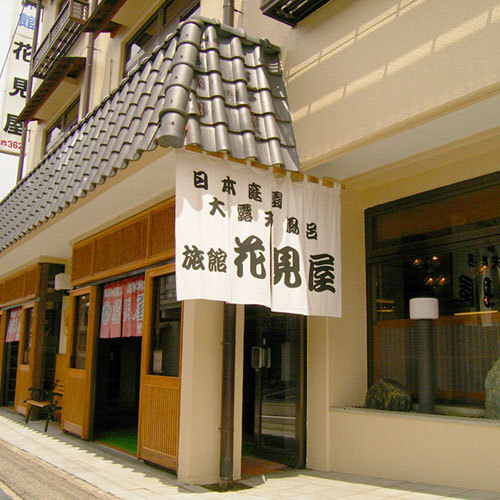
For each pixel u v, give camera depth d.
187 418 5.92
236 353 6.29
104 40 12.27
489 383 5.32
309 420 6.68
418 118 4.74
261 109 5.73
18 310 13.80
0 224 12.11
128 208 7.99
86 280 9.53
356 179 6.57
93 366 9.07
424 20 4.79
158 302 7.36
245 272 5.21
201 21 5.80
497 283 5.62
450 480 5.24
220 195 5.23
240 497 5.20
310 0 5.74
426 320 6.06
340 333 6.68
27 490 5.55
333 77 5.61
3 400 14.23
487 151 5.73
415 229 6.55
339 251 6.01
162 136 4.70
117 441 8.59
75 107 14.26
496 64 4.19
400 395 6.04
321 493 5.28
